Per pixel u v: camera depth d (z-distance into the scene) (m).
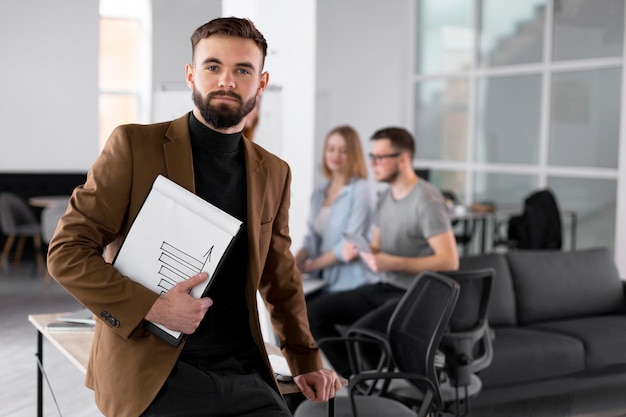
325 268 5.23
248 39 2.06
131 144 2.08
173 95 3.61
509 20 9.20
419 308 3.62
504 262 5.31
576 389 5.01
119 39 11.17
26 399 4.77
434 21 10.07
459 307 3.92
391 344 3.74
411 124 10.39
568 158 8.62
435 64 10.08
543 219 7.93
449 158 9.97
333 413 2.49
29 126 10.66
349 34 10.03
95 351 2.14
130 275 2.05
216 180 2.15
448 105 9.95
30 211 9.55
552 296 5.43
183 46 3.50
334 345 4.88
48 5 10.59
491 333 4.65
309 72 5.77
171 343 2.02
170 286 2.04
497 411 4.64
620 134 7.88
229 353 2.15
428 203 4.52
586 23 8.40
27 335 6.41
